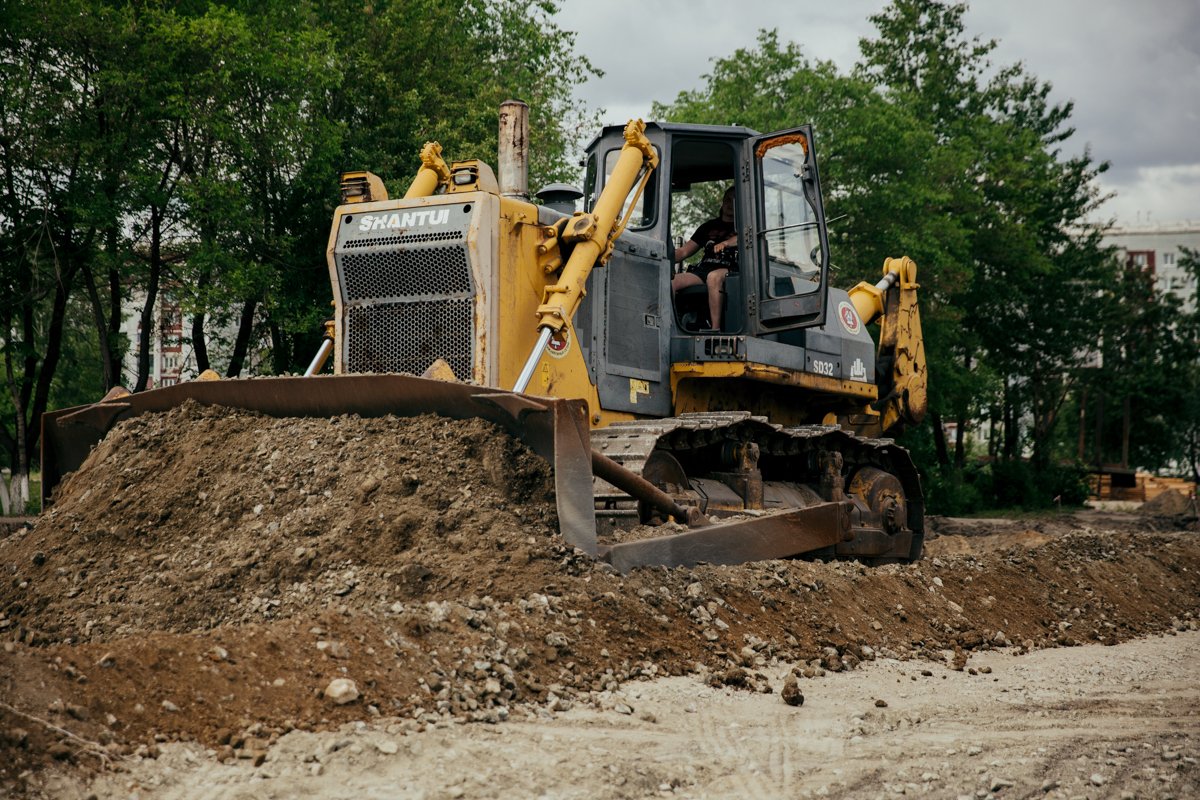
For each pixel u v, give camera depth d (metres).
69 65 18.38
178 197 19.12
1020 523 26.42
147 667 4.61
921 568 9.32
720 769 4.65
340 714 4.64
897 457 11.28
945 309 30.47
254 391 7.77
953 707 6.10
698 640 6.45
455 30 24.84
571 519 6.67
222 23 17.70
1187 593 11.67
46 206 18.61
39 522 7.56
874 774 4.72
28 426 20.69
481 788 4.13
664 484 8.30
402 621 5.45
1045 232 39.28
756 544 8.26
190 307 18.33
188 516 7.13
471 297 7.95
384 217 8.29
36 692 4.26
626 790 4.27
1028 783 4.68
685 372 9.56
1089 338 41.47
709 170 10.69
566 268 8.20
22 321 22.50
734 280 9.88
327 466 7.06
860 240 29.42
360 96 21.31
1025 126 39.12
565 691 5.42
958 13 36.97
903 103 31.86
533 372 7.85
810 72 28.64
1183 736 5.66
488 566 6.31
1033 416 46.84
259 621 6.00
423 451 6.99
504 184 8.92
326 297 20.19
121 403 8.22
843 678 6.59
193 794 3.89
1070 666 7.72
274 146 18.64
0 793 3.71
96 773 3.94
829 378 10.87
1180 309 49.94
